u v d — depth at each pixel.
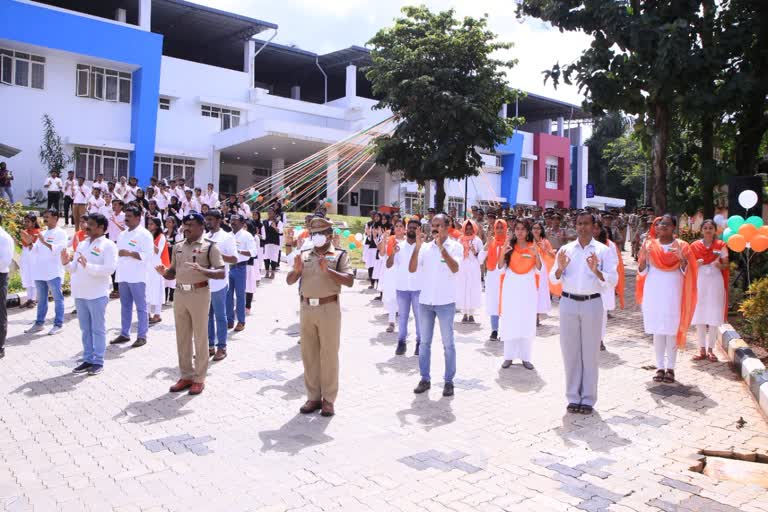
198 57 40.44
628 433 5.57
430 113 21.62
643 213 21.52
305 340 6.01
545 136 48.16
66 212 21.20
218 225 8.31
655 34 12.69
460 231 12.34
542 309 10.78
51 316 10.90
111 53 27.52
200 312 6.58
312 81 44.34
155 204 15.84
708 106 13.37
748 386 7.02
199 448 5.07
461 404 6.38
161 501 4.11
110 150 28.45
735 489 4.42
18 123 25.95
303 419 5.84
